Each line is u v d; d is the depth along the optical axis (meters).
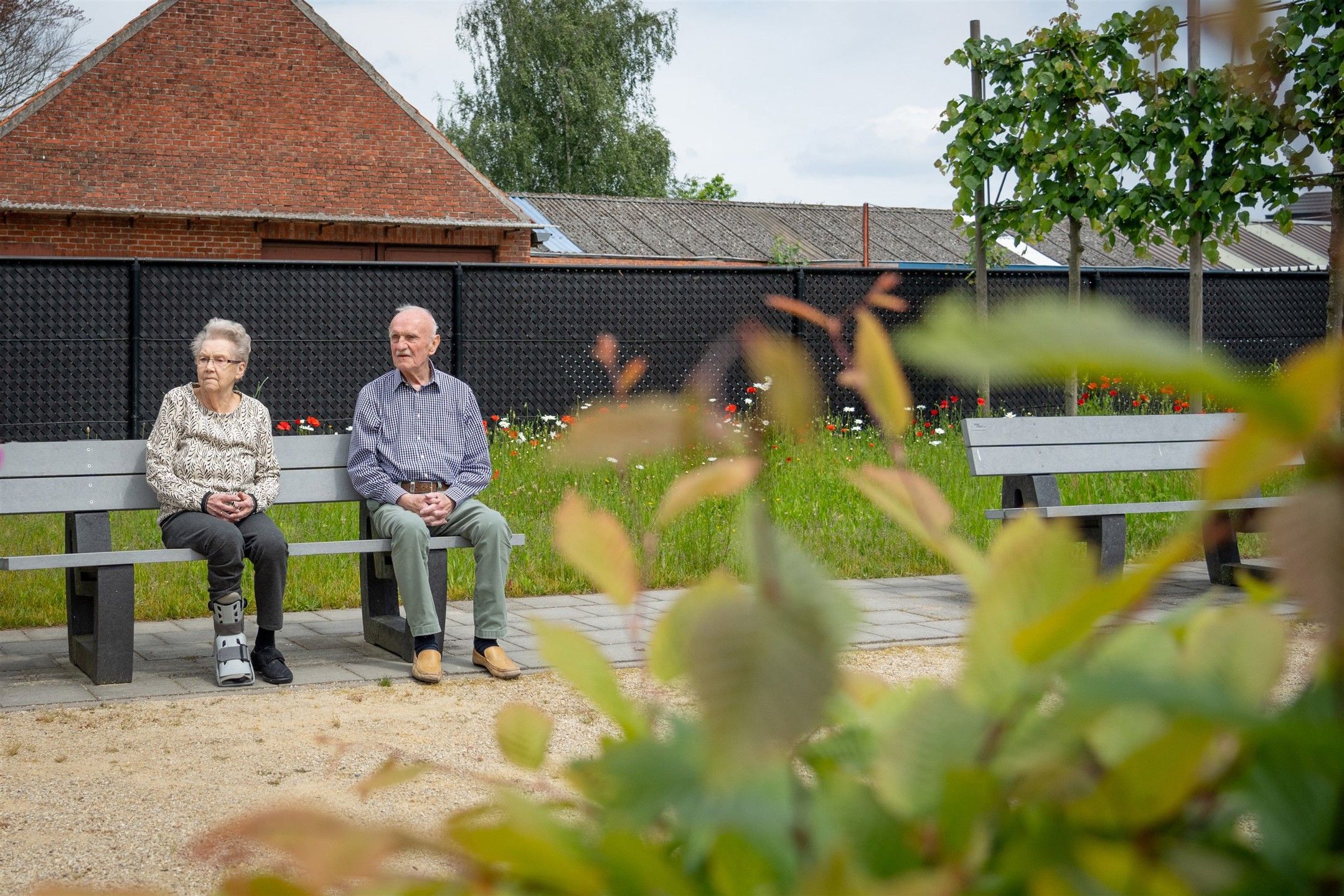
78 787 3.41
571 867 0.37
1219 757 0.36
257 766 3.63
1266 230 30.47
